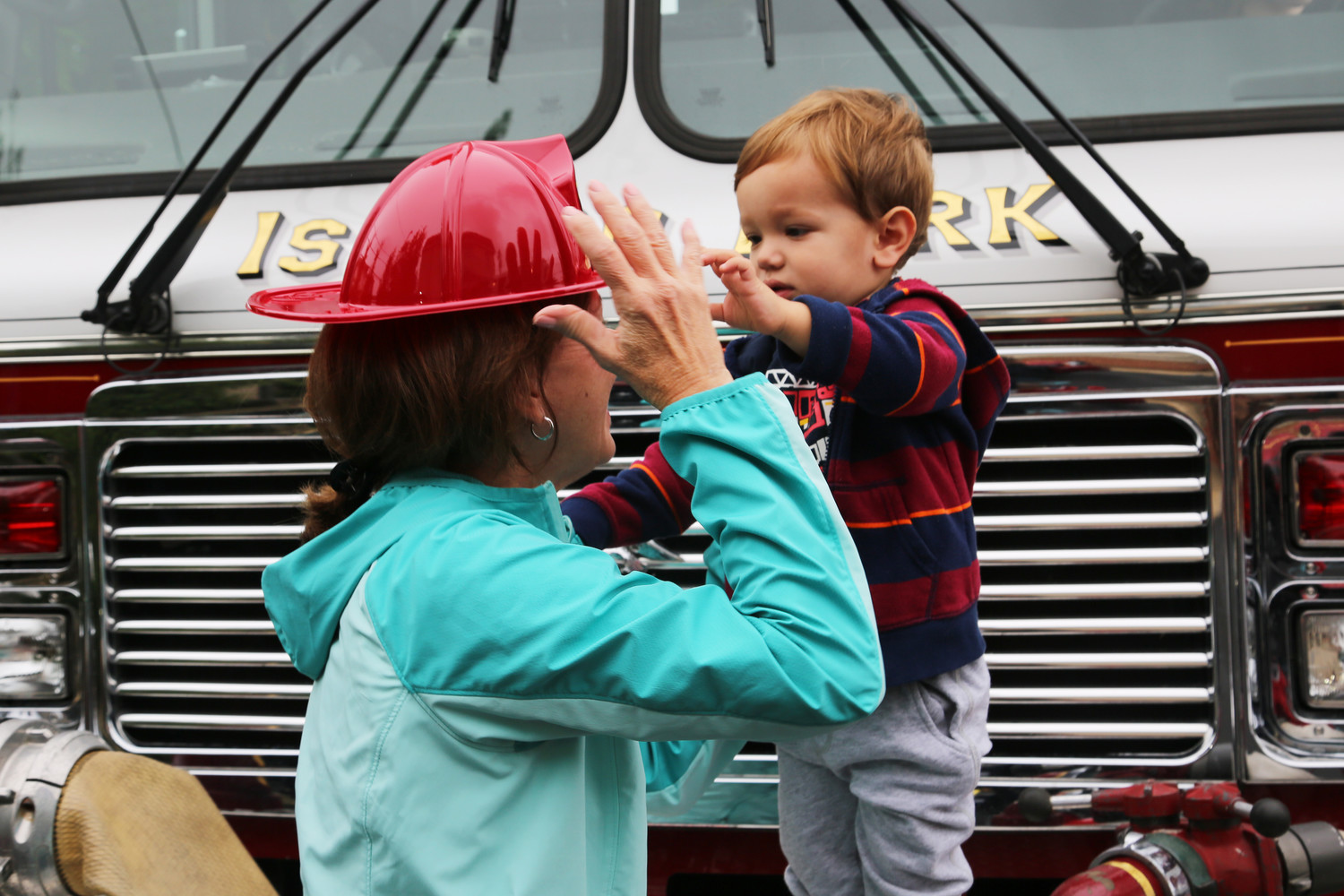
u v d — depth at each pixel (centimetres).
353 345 113
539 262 112
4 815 163
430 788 102
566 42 267
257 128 231
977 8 257
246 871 185
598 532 162
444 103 266
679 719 100
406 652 104
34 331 238
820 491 106
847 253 158
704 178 242
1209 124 233
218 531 231
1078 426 213
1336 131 230
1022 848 220
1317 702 206
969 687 162
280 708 236
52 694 235
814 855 176
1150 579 211
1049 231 219
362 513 116
